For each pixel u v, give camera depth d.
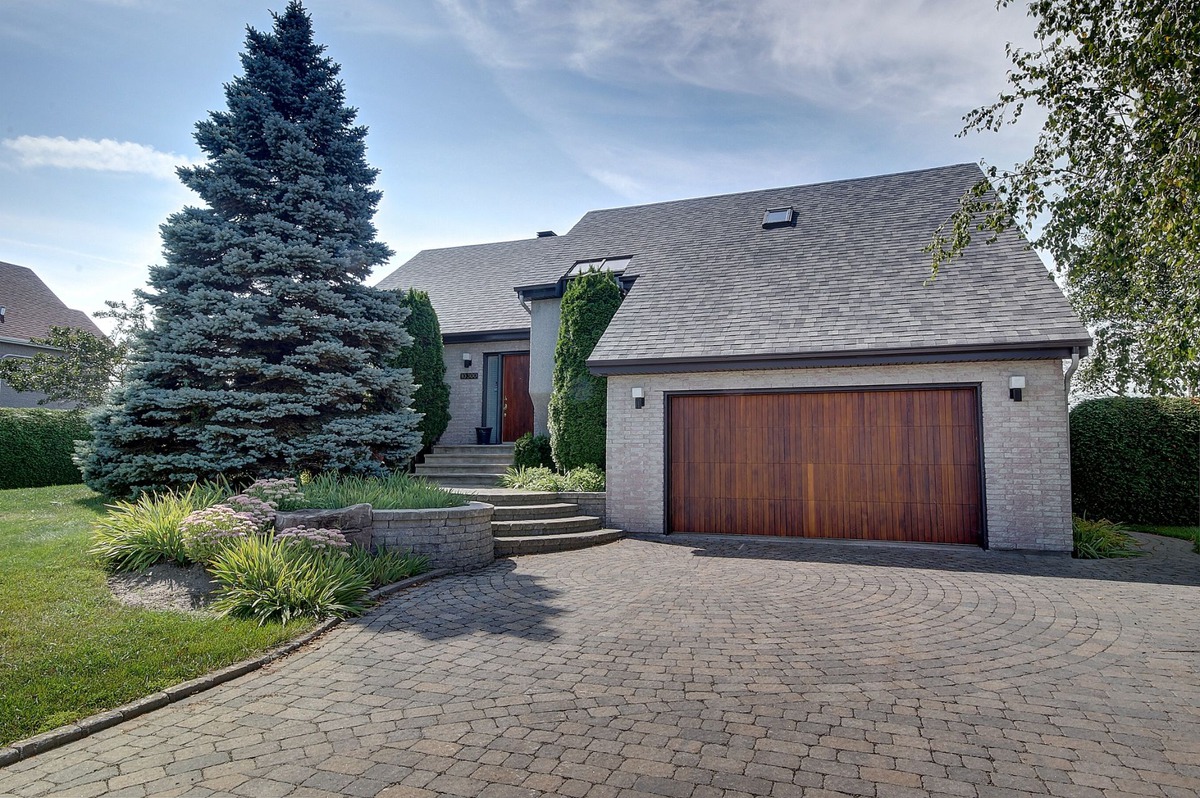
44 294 25.42
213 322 9.53
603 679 4.30
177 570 6.32
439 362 14.30
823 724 3.60
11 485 13.34
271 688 4.20
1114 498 12.09
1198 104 5.31
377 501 8.10
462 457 13.60
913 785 2.95
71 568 6.19
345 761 3.20
